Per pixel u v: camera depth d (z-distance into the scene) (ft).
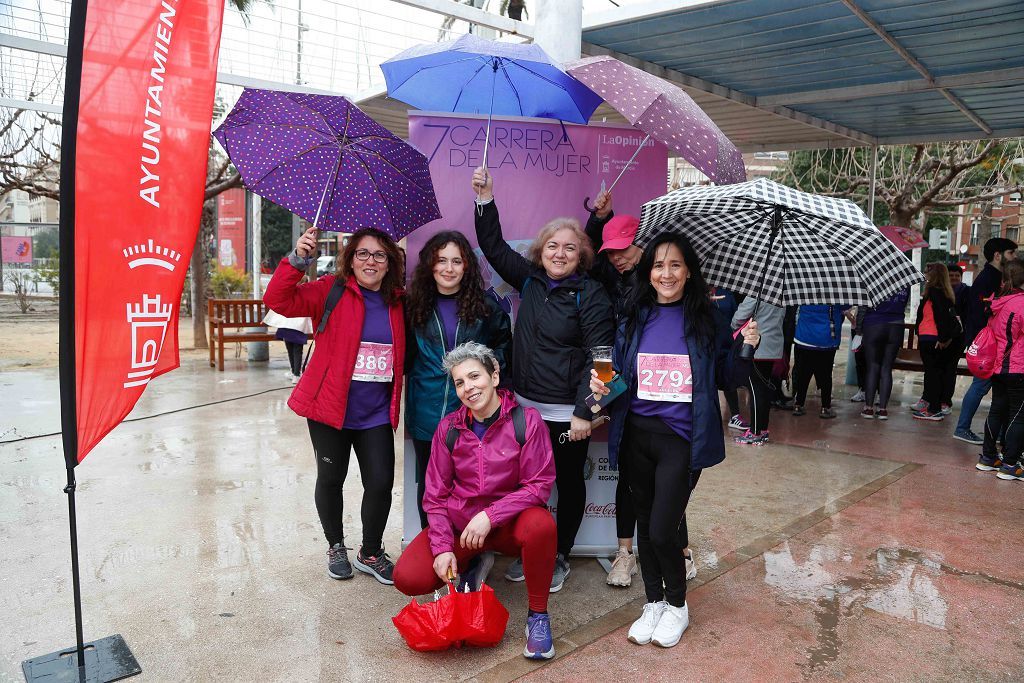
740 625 10.40
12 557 12.22
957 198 51.96
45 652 9.34
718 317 9.93
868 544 13.38
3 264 66.23
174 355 9.16
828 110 28.32
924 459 19.26
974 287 23.15
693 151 10.71
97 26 8.03
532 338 10.97
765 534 13.88
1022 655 9.63
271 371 32.48
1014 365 16.72
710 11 17.88
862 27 19.02
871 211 34.96
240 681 8.84
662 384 9.75
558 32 15.62
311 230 10.50
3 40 21.02
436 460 10.18
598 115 28.04
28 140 32.09
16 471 17.01
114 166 8.30
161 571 11.82
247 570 11.95
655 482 9.82
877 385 24.72
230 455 18.69
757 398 20.83
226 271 60.23
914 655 9.61
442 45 11.30
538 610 9.62
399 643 9.81
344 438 11.35
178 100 8.68
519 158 12.50
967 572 12.19
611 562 12.53
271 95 10.16
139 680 8.79
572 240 10.75
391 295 11.17
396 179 10.93
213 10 8.79
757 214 9.89
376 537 11.60
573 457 11.18
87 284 8.32
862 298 9.94
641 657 9.55
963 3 17.12
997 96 25.45
